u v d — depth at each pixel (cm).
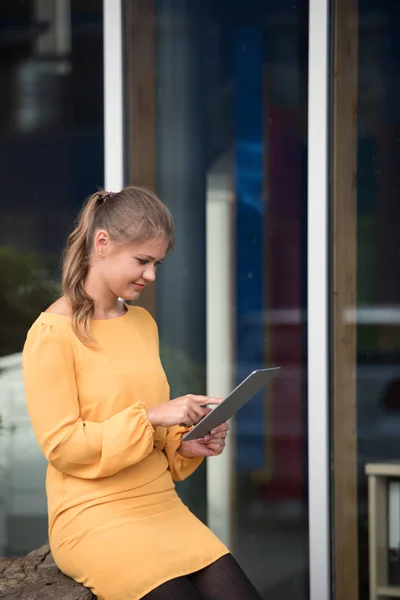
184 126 405
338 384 394
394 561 393
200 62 403
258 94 399
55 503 272
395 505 393
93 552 260
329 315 395
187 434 262
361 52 391
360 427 393
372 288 393
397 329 392
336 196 395
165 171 407
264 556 399
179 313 407
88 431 261
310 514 393
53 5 411
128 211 271
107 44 404
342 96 393
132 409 262
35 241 415
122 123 406
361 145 393
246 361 403
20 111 414
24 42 413
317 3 390
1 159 416
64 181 412
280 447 399
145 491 272
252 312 402
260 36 398
